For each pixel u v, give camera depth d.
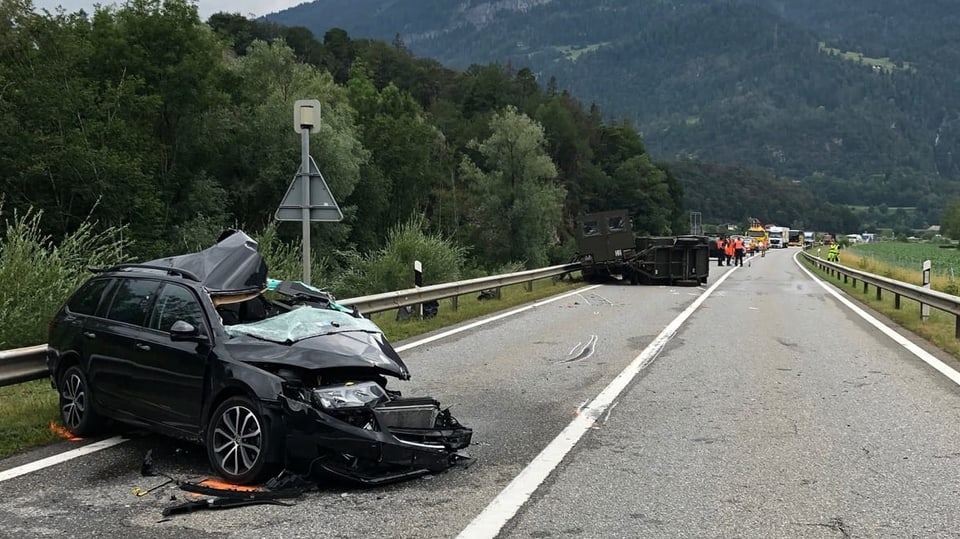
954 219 127.50
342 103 50.09
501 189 62.59
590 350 12.01
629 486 5.50
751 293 25.06
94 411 6.67
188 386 5.83
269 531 4.59
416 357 11.25
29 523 4.70
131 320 6.54
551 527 4.69
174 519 4.79
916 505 5.11
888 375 9.95
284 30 121.31
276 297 9.12
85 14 35.28
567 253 65.50
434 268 23.81
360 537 4.51
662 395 8.66
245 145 39.81
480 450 6.40
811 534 4.60
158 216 31.81
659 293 24.61
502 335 13.77
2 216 26.89
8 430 6.80
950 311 13.67
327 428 5.24
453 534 4.57
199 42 36.06
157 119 35.09
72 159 28.14
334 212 12.00
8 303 10.63
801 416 7.67
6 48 29.78
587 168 112.06
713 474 5.79
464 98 122.00
